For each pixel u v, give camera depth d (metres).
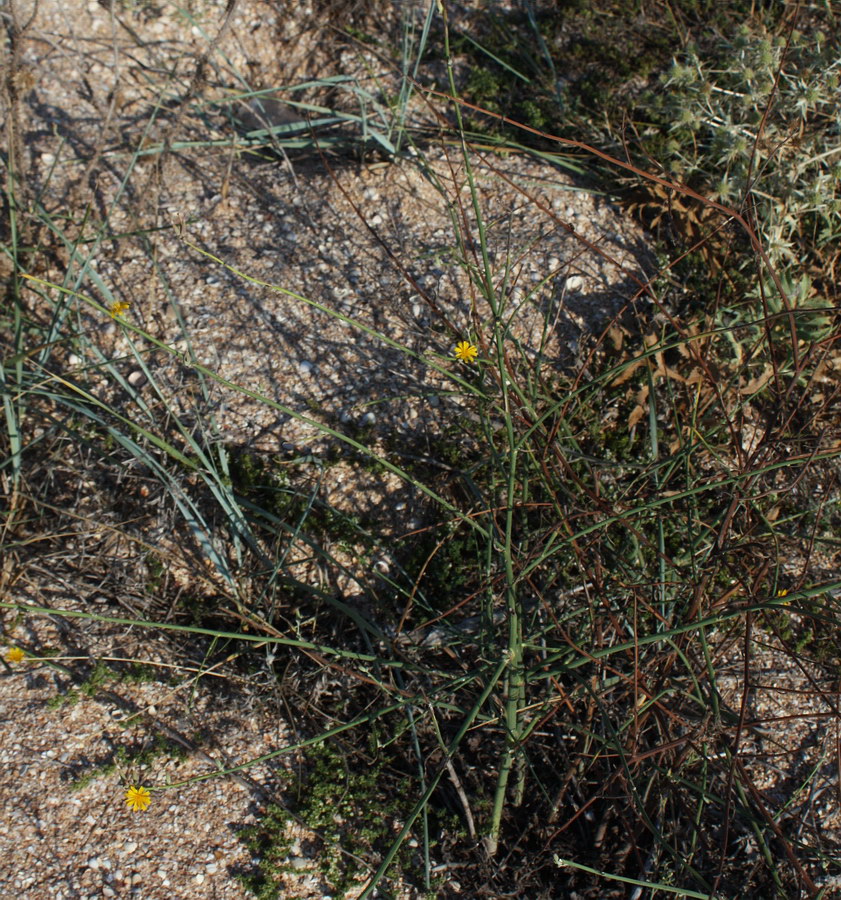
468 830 2.43
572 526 2.64
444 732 2.60
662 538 2.55
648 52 3.83
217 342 3.06
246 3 3.90
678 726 2.56
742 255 3.24
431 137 3.61
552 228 3.30
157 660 2.66
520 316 3.10
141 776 2.45
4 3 3.55
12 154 3.06
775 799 2.54
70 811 2.37
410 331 3.08
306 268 3.21
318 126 3.66
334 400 3.00
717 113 3.48
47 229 3.28
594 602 2.66
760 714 2.68
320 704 2.65
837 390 2.63
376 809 2.46
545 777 2.55
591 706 2.45
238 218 3.35
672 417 3.01
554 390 2.89
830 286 3.30
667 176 3.27
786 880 2.38
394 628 2.75
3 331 3.10
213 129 3.64
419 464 2.94
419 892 2.34
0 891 2.23
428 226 3.31
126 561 2.79
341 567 2.70
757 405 3.05
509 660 2.19
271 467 2.90
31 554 2.77
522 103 3.69
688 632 2.37
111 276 3.19
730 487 2.85
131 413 2.96
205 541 2.70
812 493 2.93
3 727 2.47
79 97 3.66
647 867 2.36
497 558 2.71
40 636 2.65
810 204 3.17
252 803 2.44
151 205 3.31
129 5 3.78
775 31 3.64
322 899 2.31
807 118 3.35
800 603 2.58
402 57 3.65
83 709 2.53
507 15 3.92
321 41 3.93
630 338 3.11
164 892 2.28
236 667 2.69
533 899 2.36
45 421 2.96
